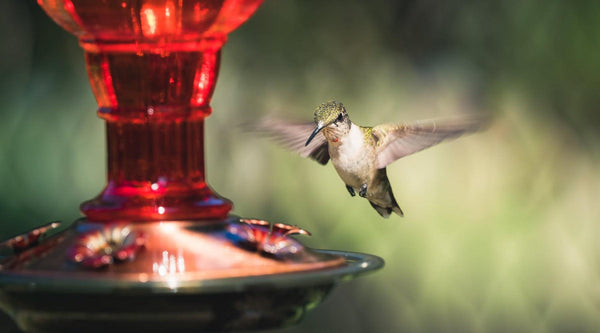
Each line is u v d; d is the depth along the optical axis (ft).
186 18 14.83
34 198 34.45
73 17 14.84
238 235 14.01
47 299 12.88
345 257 15.71
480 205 36.63
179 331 13.14
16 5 36.01
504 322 36.22
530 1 38.40
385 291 36.47
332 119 23.22
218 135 36.52
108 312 12.88
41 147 34.99
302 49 37.65
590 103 38.37
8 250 16.46
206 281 12.50
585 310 36.47
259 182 36.11
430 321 36.29
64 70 35.91
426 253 36.17
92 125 35.32
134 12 14.66
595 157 38.68
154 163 14.88
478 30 38.45
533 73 38.19
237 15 15.34
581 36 38.14
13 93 35.50
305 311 14.11
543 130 37.81
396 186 36.58
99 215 14.32
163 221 14.06
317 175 36.11
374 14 38.11
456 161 36.76
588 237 36.91
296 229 14.93
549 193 37.32
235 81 37.14
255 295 13.06
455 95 37.70
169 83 15.06
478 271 36.40
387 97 37.40
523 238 36.73
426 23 38.55
